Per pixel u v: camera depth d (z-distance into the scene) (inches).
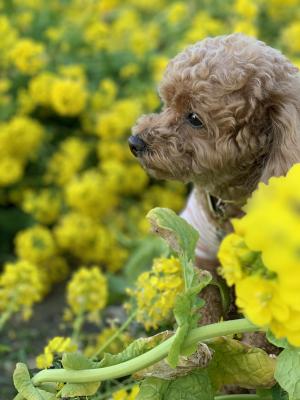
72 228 27.5
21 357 21.7
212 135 17.4
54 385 14.1
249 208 10.5
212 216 18.6
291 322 10.4
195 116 17.5
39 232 27.3
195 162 17.8
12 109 29.8
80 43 32.1
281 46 31.7
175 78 17.7
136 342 13.9
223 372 14.4
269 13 34.9
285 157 16.6
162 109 20.0
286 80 17.3
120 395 16.3
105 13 37.5
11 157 28.9
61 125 31.1
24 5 33.8
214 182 18.1
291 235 9.8
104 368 13.4
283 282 10.0
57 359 16.0
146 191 30.4
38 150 30.0
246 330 12.3
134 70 31.1
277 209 10.0
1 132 28.2
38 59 29.3
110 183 28.4
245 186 17.9
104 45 31.9
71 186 27.7
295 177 10.3
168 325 17.7
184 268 13.2
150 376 13.6
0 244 29.4
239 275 10.4
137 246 27.3
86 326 25.3
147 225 27.4
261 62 17.2
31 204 28.3
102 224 29.1
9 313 21.1
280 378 12.0
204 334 12.5
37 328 25.3
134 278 24.3
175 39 34.2
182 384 13.7
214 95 17.0
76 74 29.3
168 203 29.4
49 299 27.3
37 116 30.8
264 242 10.0
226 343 14.0
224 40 17.9
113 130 28.7
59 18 34.2
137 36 32.1
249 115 17.0
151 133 18.1
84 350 22.6
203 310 17.0
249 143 17.2
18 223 29.3
